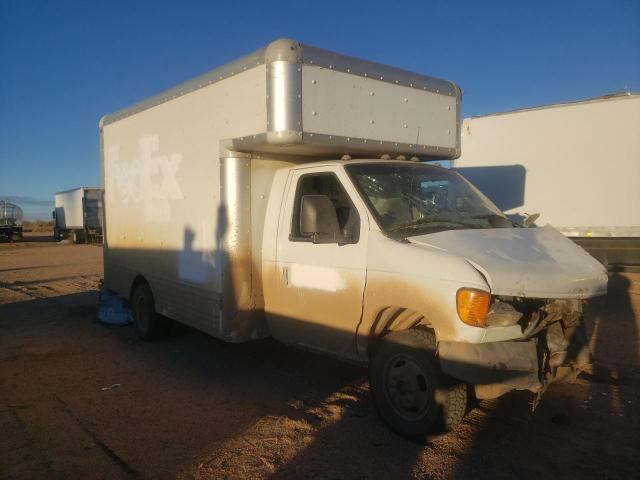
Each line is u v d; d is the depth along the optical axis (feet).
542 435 14.15
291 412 15.87
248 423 15.08
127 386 18.40
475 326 12.05
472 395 15.66
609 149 34.17
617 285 35.55
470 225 15.49
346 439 13.97
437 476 12.11
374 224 14.42
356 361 15.10
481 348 12.17
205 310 18.94
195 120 19.24
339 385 18.15
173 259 21.20
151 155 22.63
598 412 15.65
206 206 18.69
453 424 13.21
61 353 22.77
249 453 13.30
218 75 17.81
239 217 17.40
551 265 13.10
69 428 14.93
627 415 15.43
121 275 26.71
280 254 17.02
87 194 111.24
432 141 19.30
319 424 14.93
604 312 28.58
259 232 17.83
